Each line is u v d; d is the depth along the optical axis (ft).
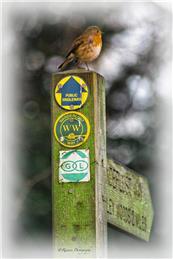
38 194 53.36
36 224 52.24
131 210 26.11
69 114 24.20
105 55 60.54
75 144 24.07
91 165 23.95
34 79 59.98
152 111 58.54
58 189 23.99
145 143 56.34
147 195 27.45
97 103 24.26
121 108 59.11
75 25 61.05
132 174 26.71
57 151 24.13
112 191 25.17
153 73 60.75
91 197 23.84
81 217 23.80
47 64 60.80
